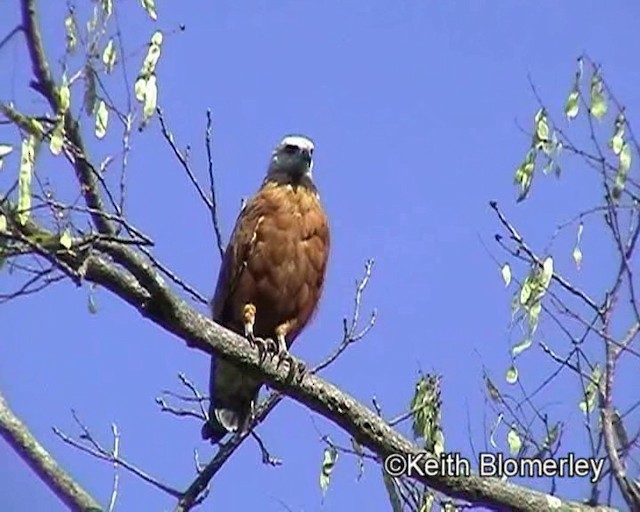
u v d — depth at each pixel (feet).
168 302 32.22
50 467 32.83
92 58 28.66
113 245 29.91
